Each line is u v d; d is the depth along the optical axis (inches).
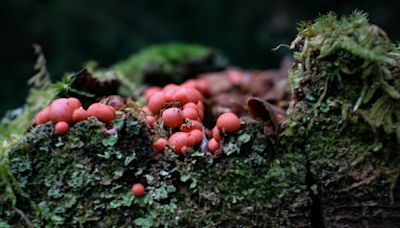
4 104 39.5
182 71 23.9
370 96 11.9
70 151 12.4
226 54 46.7
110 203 12.4
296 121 12.4
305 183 12.4
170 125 12.7
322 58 12.2
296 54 12.6
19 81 41.1
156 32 45.6
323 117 12.3
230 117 12.5
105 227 12.5
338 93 12.2
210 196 12.4
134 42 43.6
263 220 12.4
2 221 12.4
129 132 12.5
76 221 12.4
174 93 13.2
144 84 23.3
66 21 42.3
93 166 12.5
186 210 12.5
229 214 12.4
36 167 12.5
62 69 40.8
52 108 12.5
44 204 12.5
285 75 22.1
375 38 11.8
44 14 42.3
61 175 12.5
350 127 12.2
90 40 42.8
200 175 12.5
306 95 12.4
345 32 12.0
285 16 47.7
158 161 12.6
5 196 12.3
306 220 12.4
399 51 12.2
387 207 12.1
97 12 43.8
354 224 12.2
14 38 41.8
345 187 12.2
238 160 12.5
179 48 25.6
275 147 12.5
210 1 47.2
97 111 12.5
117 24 44.3
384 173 12.0
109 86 15.0
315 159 12.3
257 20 48.0
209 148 12.6
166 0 47.0
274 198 12.4
